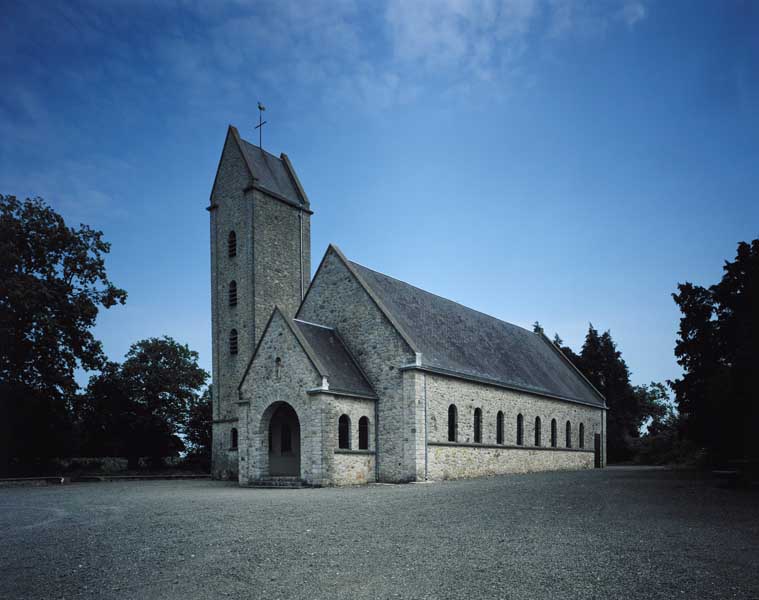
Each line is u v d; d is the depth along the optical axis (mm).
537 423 44156
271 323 31172
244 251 41844
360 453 30312
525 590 8570
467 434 34531
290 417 34406
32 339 40875
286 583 9094
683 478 31312
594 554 10797
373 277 36500
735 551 11039
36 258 42188
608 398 72250
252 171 42594
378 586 8859
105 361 45781
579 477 33219
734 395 27250
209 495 23859
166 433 58344
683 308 33375
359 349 33281
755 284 27234
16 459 43094
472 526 13922
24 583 9391
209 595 8609
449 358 34875
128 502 21203
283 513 16453
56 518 16859
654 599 8148
